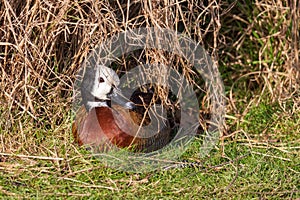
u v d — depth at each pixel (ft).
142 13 35.81
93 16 34.45
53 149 32.42
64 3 33.35
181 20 35.55
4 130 33.09
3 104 33.65
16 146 32.81
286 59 40.42
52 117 34.50
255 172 30.76
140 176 30.55
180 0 35.96
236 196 28.99
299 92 38.45
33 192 28.91
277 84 39.70
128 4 33.91
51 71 33.99
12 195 28.55
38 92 33.81
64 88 35.37
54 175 30.14
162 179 30.32
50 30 33.81
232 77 41.68
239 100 40.22
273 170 30.94
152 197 28.71
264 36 41.45
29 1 33.50
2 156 31.83
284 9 40.19
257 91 41.16
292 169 31.07
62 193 28.76
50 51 34.01
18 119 33.53
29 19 33.45
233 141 34.30
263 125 36.55
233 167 31.22
